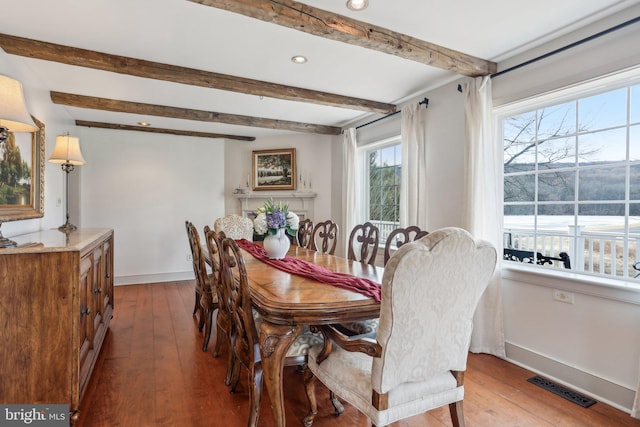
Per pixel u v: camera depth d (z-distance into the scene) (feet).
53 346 5.97
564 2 6.79
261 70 10.25
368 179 16.20
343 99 12.51
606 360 7.18
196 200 18.93
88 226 16.71
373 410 4.64
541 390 7.61
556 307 8.07
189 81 10.11
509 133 9.71
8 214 7.91
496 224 9.30
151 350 9.61
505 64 9.32
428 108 11.75
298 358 6.21
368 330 7.02
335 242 11.89
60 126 13.15
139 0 6.72
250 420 5.92
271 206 9.95
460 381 5.24
